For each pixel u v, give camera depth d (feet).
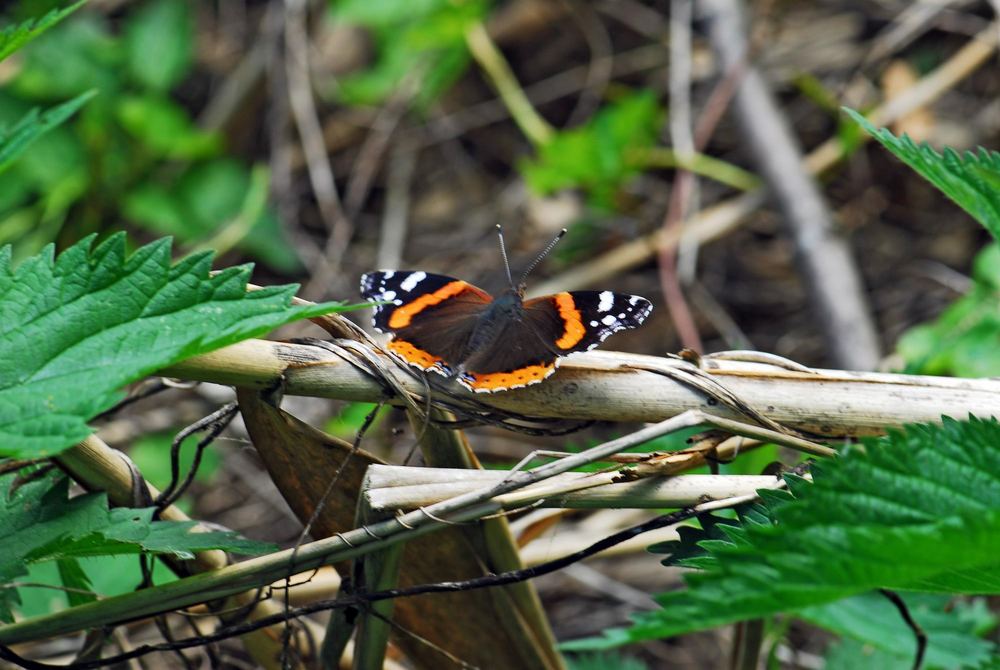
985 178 7.08
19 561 7.06
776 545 6.39
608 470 7.13
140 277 7.03
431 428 7.16
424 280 7.36
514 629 7.19
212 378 7.10
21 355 7.02
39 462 7.15
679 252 7.95
